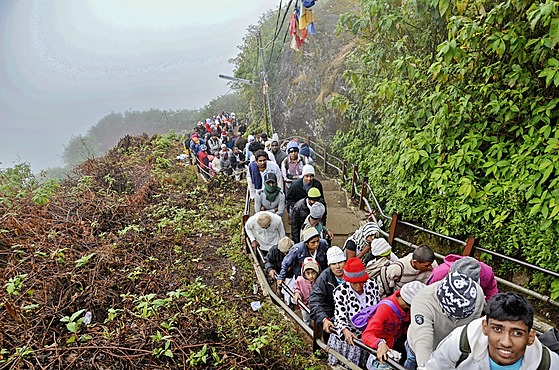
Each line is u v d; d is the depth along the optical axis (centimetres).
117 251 592
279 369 376
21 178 919
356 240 447
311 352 410
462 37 436
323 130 1373
